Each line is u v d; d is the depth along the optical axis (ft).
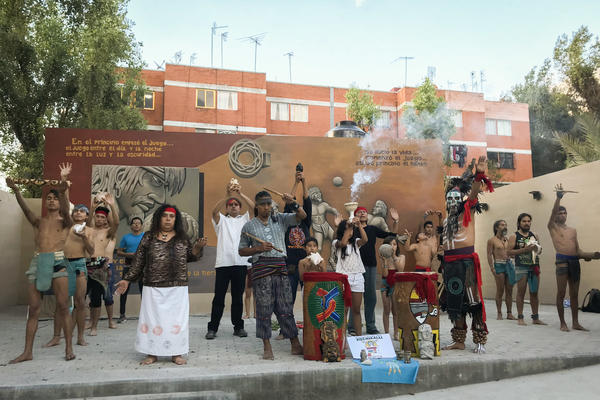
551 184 39.11
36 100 57.52
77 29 60.44
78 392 13.04
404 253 33.94
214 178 32.76
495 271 29.78
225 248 21.93
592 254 24.07
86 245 19.13
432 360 16.20
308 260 20.67
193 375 13.87
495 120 111.96
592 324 26.61
